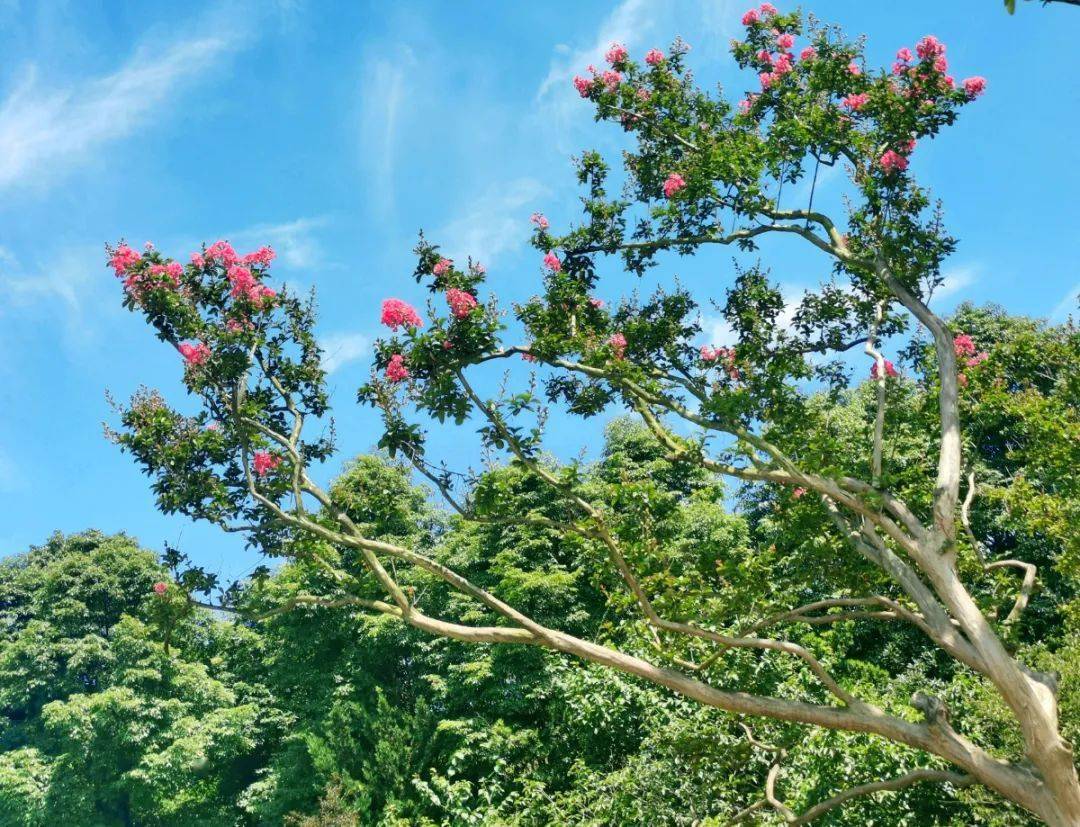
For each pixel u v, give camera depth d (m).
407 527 27.38
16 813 25.89
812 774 11.58
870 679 16.31
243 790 28.95
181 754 25.86
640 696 13.60
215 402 9.91
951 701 12.10
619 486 9.27
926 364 12.27
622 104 12.58
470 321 8.99
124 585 32.06
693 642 10.69
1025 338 11.73
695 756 11.16
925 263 10.65
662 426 10.93
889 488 9.42
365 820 21.12
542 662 21.88
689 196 11.38
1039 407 10.81
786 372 10.56
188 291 10.00
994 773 7.65
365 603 9.09
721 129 12.50
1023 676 7.89
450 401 8.91
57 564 32.34
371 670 26.59
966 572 10.36
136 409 9.71
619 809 13.07
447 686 23.28
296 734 25.11
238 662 31.64
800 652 8.56
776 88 12.35
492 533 25.72
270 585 27.31
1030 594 9.61
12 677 29.30
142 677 27.11
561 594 22.81
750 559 9.73
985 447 19.75
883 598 9.03
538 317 10.71
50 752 28.42
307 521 9.21
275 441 9.86
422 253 9.57
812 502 10.45
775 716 8.28
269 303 10.01
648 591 9.32
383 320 9.05
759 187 11.27
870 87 11.38
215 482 9.60
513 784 19.73
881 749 11.12
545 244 11.87
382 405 9.06
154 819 27.42
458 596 24.75
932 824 11.25
